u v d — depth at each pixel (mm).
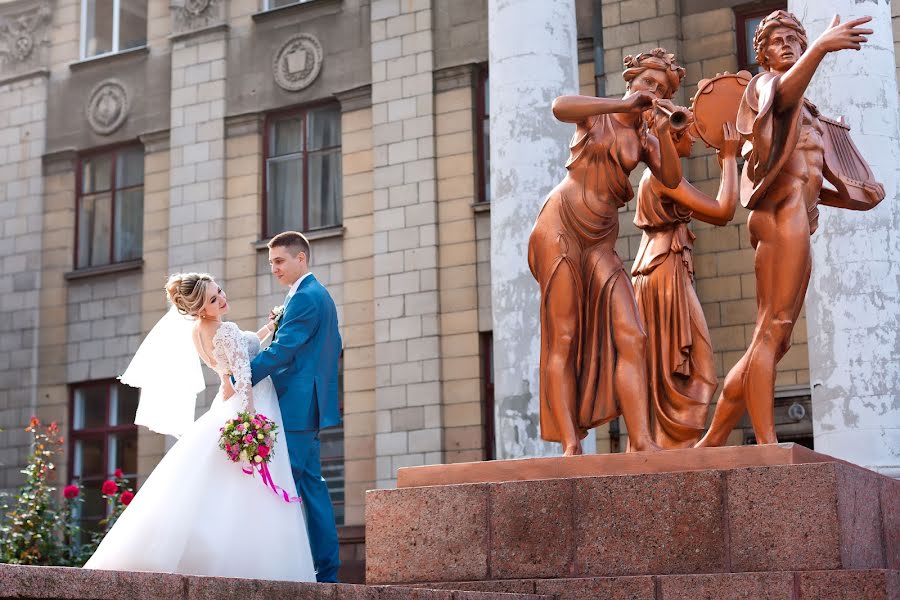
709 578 5367
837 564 5277
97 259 21891
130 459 20891
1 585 3518
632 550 5637
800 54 6465
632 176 16812
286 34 20562
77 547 13750
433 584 5926
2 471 21500
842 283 10289
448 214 18781
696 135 6812
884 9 10641
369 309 19156
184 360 6906
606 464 5836
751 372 6180
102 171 22078
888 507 5906
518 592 5703
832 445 10273
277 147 20578
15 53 22844
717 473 5559
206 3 21219
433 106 19125
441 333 18531
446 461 18188
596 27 17828
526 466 5977
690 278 6617
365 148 19625
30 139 22484
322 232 19688
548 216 6434
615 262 6430
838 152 6633
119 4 22391
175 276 6363
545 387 6344
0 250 22359
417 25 19422
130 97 21859
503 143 12125
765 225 6266
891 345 10211
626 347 6266
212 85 21000
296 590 4375
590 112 6328
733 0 17109
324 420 6590
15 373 21797
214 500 5898
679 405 6406
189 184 20922
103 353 21281
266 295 20094
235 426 5961
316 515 6531
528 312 11914
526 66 12078
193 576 4039
